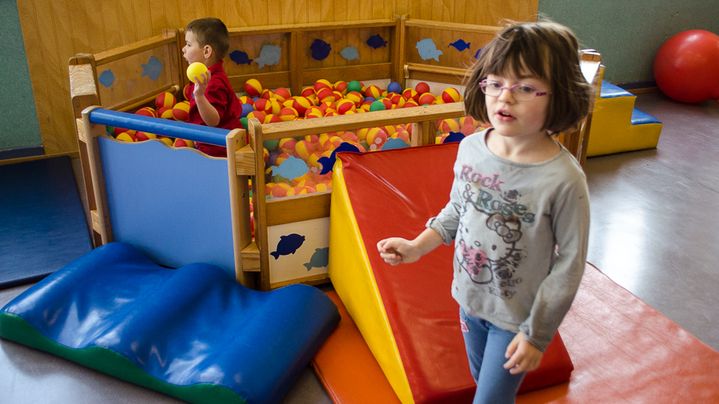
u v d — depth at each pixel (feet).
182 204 8.28
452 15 14.34
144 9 12.25
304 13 13.38
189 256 8.58
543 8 16.28
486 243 4.75
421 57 14.06
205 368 6.59
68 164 12.28
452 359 6.63
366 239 7.57
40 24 11.78
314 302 7.61
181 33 12.29
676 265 9.66
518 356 4.53
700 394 6.98
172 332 7.16
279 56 13.48
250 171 7.71
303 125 7.91
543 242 4.59
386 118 8.36
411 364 6.56
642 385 7.09
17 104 12.26
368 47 14.10
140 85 11.50
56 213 10.40
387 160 8.37
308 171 8.44
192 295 7.60
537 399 6.88
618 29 17.33
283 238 8.41
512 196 4.56
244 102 12.85
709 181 12.53
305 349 7.11
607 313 8.27
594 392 6.98
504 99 4.30
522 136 4.52
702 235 10.53
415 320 6.91
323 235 8.66
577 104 4.34
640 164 13.24
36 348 7.43
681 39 16.89
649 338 7.82
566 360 7.03
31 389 6.92
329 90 13.24
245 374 6.46
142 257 8.67
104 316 7.52
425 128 8.77
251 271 8.33
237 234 8.05
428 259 7.50
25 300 7.48
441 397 6.39
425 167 8.39
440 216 5.21
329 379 7.09
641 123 13.66
